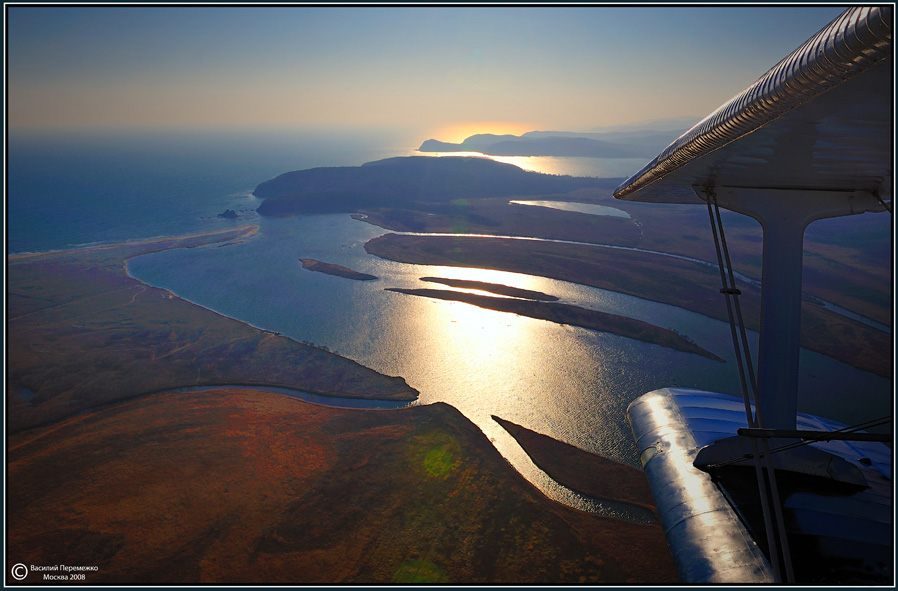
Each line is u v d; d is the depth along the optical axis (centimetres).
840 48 381
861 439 677
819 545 757
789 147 634
